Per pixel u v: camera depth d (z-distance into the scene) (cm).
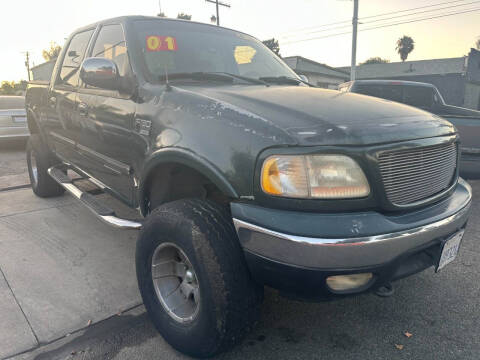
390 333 236
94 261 325
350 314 254
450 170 224
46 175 468
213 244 185
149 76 256
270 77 310
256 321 200
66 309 257
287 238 166
